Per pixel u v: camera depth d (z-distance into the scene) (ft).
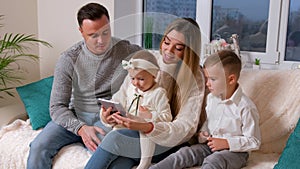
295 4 6.80
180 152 4.71
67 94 5.67
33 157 5.24
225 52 4.99
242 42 7.47
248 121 4.84
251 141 4.74
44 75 8.41
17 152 5.66
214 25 7.70
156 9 8.28
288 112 5.26
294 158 4.30
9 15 7.73
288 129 5.21
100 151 4.65
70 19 7.88
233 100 4.93
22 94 6.66
